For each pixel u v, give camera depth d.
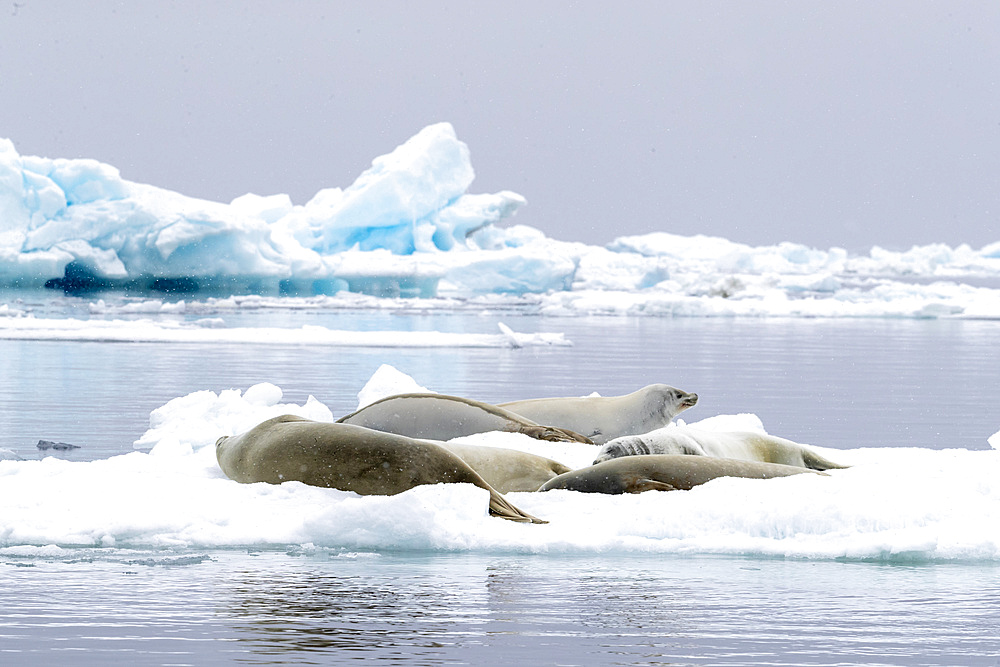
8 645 14.97
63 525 21.55
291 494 23.83
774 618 16.48
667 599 17.53
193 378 60.69
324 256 177.75
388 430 34.94
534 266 192.62
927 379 65.50
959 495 23.02
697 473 25.11
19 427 40.94
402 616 16.44
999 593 18.03
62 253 150.00
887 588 18.33
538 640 15.29
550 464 27.97
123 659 14.41
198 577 18.73
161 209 155.62
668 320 138.00
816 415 47.78
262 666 14.15
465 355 80.31
